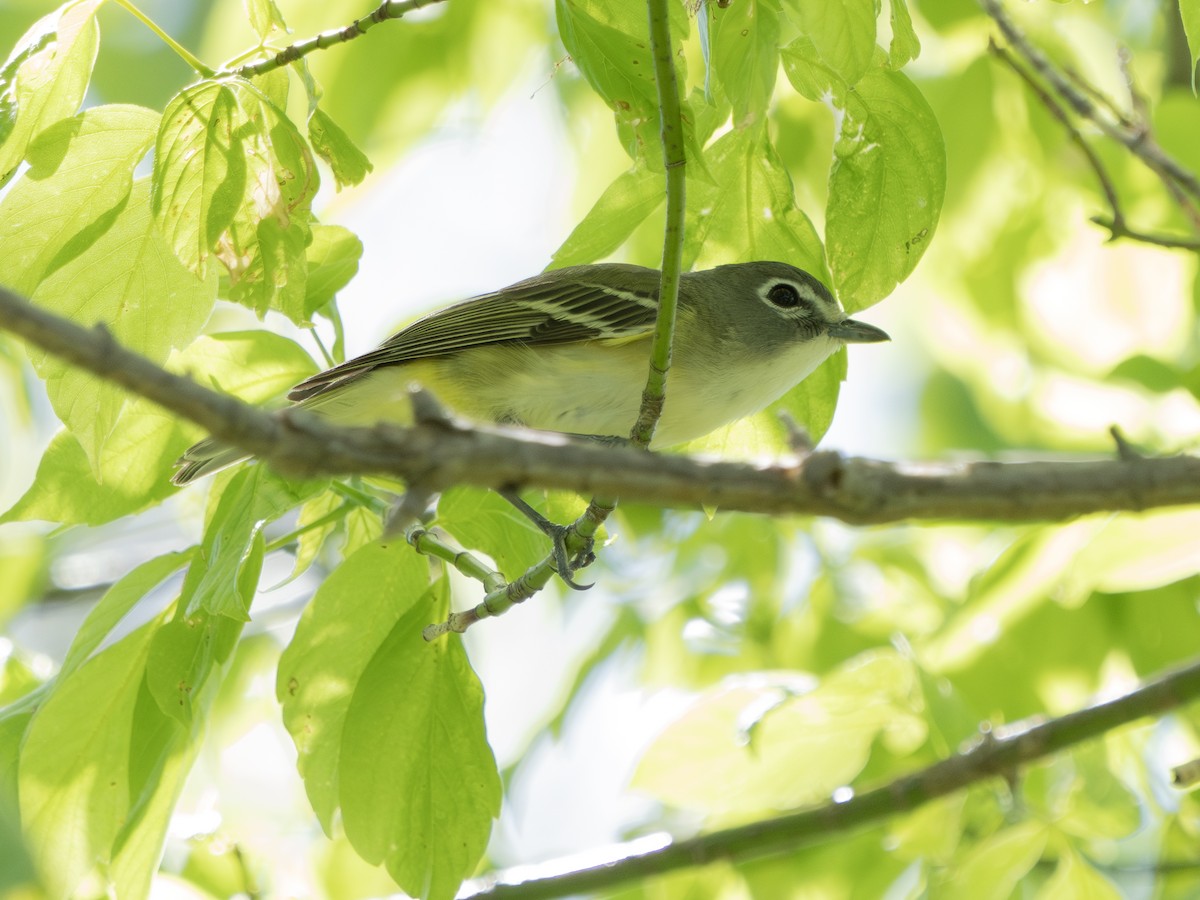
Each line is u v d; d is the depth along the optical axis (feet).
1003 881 34.17
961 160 45.37
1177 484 17.16
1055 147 45.93
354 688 30.76
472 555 30.53
